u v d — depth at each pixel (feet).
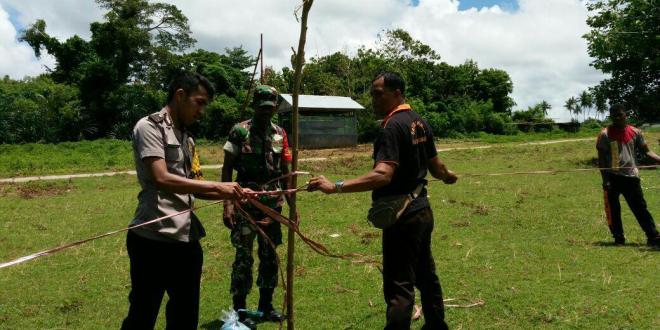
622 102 62.49
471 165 67.15
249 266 15.37
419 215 12.23
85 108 131.13
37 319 16.12
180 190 10.67
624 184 23.11
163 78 147.54
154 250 11.06
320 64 162.91
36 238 28.58
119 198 43.19
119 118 134.51
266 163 15.26
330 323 15.28
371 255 22.86
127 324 11.18
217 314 16.39
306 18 10.90
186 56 158.92
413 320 15.23
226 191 10.86
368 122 129.29
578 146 94.22
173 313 11.55
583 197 36.88
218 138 136.05
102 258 23.41
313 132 107.96
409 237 12.14
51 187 53.57
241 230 15.24
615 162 23.16
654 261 20.40
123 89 134.82
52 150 100.17
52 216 35.37
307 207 35.27
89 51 152.76
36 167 73.20
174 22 143.13
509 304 16.19
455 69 198.18
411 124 12.26
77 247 25.64
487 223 28.94
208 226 29.96
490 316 15.38
